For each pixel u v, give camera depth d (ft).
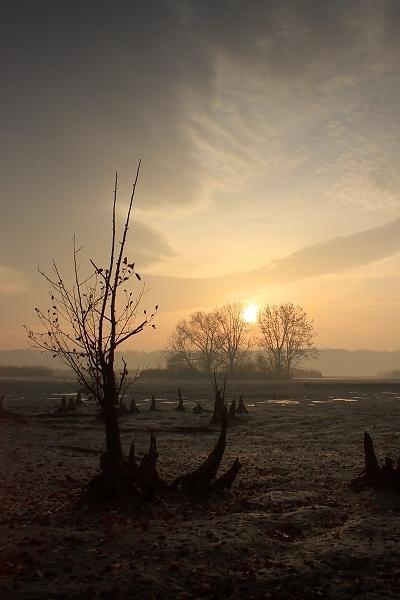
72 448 71.82
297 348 398.21
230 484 42.32
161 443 78.59
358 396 215.51
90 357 40.06
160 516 35.32
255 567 26.76
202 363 401.70
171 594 23.70
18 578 24.98
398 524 33.78
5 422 99.66
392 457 62.95
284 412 136.77
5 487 45.42
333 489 45.24
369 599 23.17
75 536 30.89
